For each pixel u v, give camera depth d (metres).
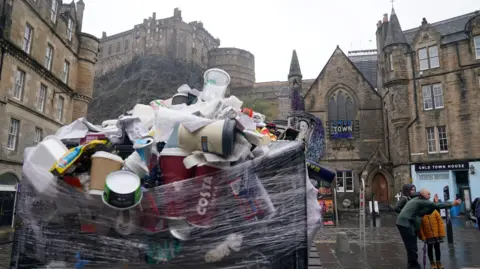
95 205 2.11
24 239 2.19
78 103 26.58
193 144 2.23
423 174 25.28
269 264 2.18
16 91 19.05
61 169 2.08
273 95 74.25
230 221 2.18
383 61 30.05
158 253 2.10
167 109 2.66
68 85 25.33
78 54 27.02
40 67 20.78
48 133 22.20
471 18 24.77
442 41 25.94
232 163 2.28
